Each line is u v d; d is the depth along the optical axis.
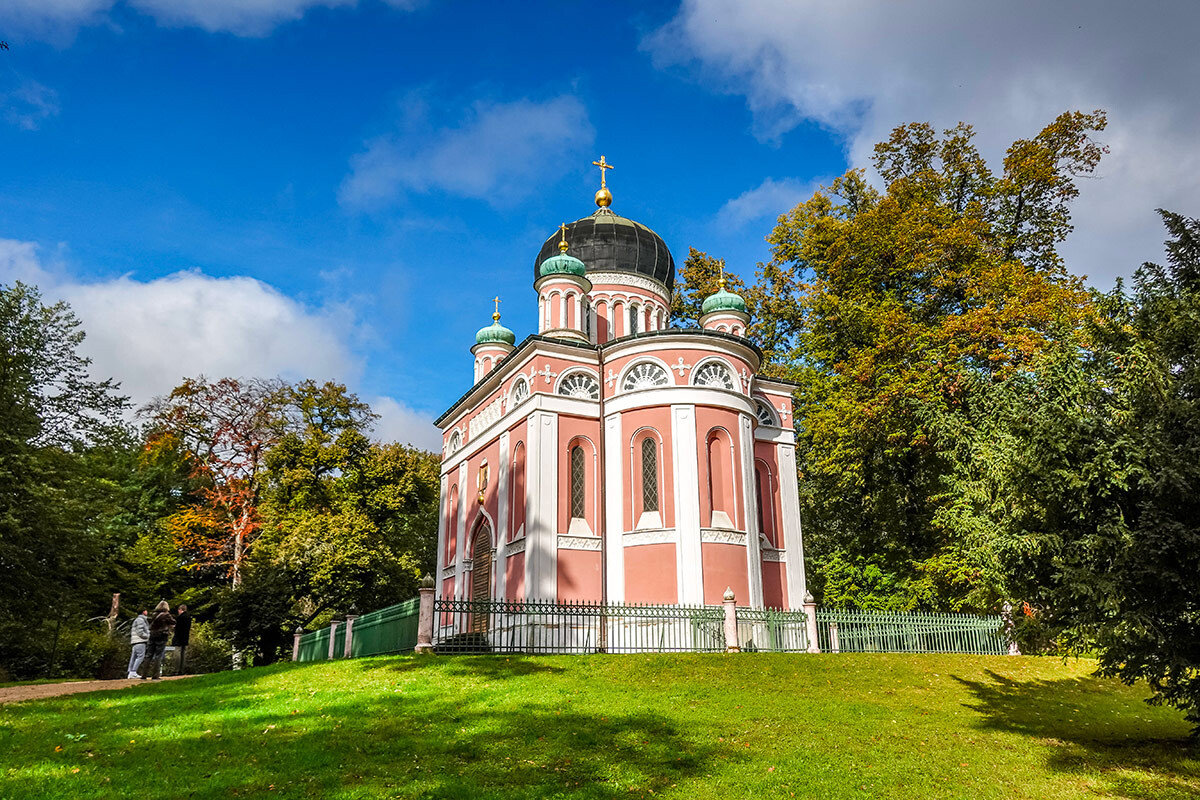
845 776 10.38
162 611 21.52
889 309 30.98
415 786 9.26
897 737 12.69
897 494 31.50
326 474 42.94
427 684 15.30
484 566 31.48
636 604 23.66
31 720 12.21
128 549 40.88
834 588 33.22
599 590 27.05
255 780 9.21
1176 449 9.93
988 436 13.58
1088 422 10.58
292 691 14.94
